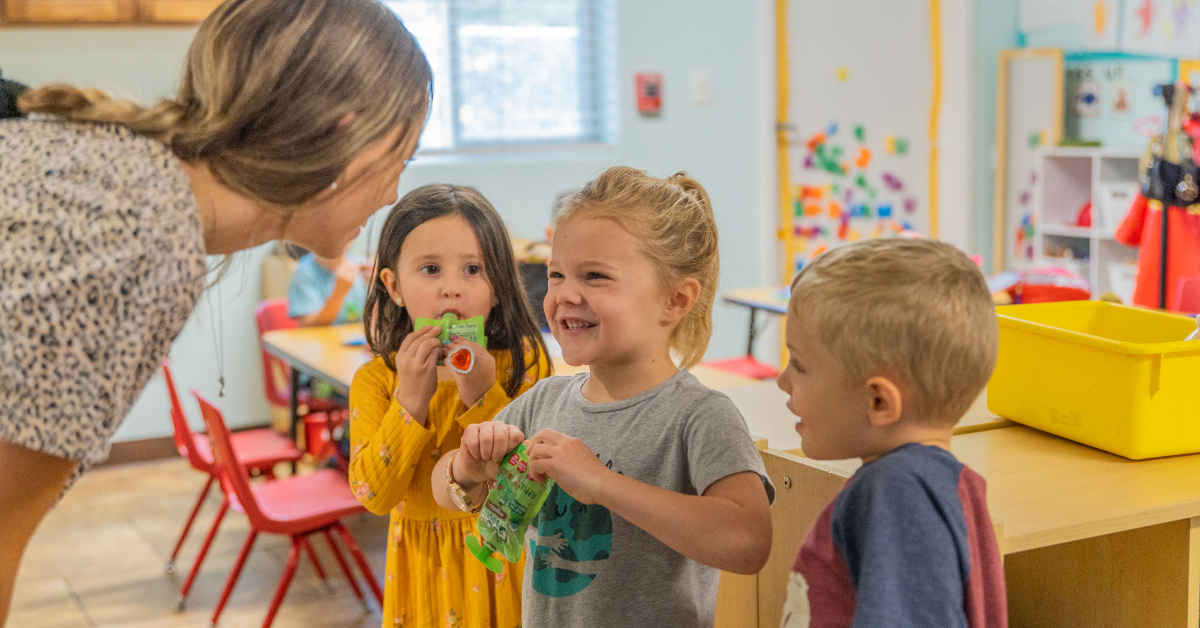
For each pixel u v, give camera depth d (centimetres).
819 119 535
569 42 506
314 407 353
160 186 87
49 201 81
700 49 516
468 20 480
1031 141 518
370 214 105
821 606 93
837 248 98
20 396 79
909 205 546
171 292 85
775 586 151
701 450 106
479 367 143
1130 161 475
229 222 95
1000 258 539
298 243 105
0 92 141
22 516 82
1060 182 496
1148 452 141
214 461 298
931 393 91
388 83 98
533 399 128
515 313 155
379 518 366
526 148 500
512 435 112
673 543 100
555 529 115
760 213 538
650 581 110
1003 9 534
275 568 322
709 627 114
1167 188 355
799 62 529
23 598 301
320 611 289
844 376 93
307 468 421
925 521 85
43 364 79
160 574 319
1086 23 498
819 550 94
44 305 78
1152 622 135
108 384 81
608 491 102
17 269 79
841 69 533
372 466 143
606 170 117
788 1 521
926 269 91
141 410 444
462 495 120
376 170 101
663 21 507
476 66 488
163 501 391
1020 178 527
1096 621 143
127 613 290
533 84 501
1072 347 148
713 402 110
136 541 348
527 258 334
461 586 147
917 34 534
